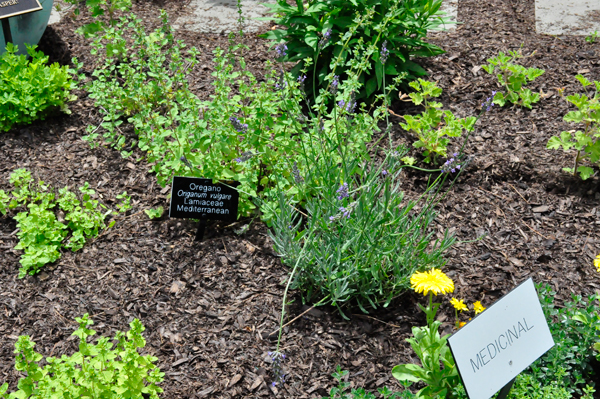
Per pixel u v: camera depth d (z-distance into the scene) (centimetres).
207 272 313
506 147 396
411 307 291
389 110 415
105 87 410
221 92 342
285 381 259
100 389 228
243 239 333
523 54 489
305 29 435
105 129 426
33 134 421
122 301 299
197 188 326
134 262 321
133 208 358
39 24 497
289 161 326
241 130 296
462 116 425
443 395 232
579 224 339
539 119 420
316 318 287
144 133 374
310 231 277
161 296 301
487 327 208
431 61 484
